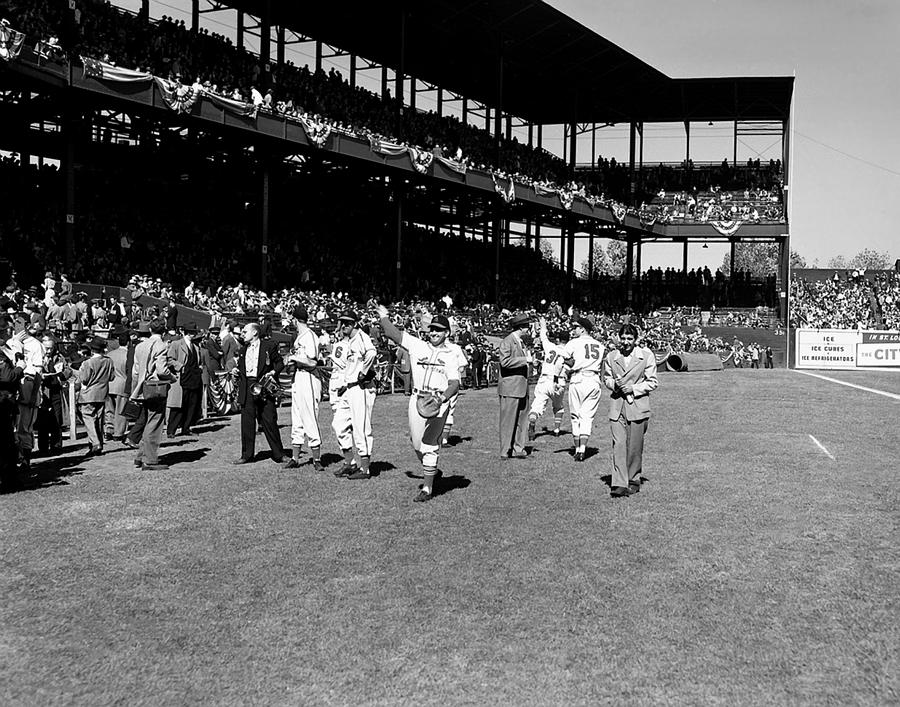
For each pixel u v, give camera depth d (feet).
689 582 23.12
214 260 106.83
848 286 209.46
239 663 18.06
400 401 72.38
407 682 17.16
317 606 21.24
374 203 150.00
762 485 36.55
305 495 33.81
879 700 16.38
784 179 183.62
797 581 23.26
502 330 128.16
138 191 114.01
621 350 34.45
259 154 105.60
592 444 49.03
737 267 463.42
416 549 26.14
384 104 140.26
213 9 122.01
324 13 130.52
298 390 39.65
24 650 18.70
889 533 28.40
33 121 94.68
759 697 16.52
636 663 18.02
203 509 31.30
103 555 25.45
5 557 25.20
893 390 92.17
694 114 195.52
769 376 121.19
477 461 42.68
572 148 178.91
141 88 82.74
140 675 17.52
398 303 117.39
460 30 142.82
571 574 23.73
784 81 176.76
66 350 50.93
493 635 19.47
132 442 41.29
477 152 153.89
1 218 87.10
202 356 60.90
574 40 151.02
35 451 44.98
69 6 82.84
